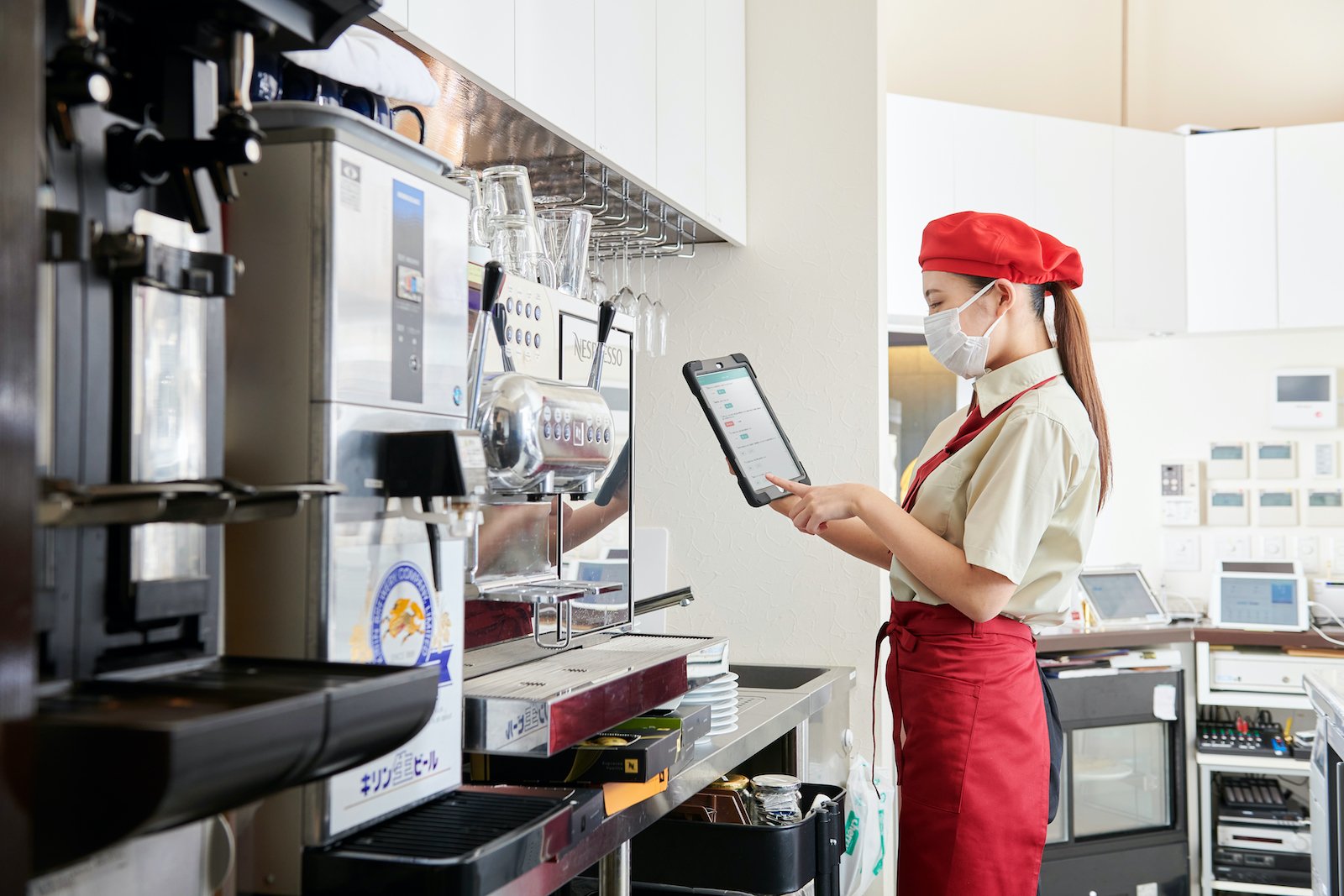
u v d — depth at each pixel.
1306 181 3.83
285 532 1.02
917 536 1.73
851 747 2.49
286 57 1.19
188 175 0.88
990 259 1.79
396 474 1.08
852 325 2.81
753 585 2.86
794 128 2.87
